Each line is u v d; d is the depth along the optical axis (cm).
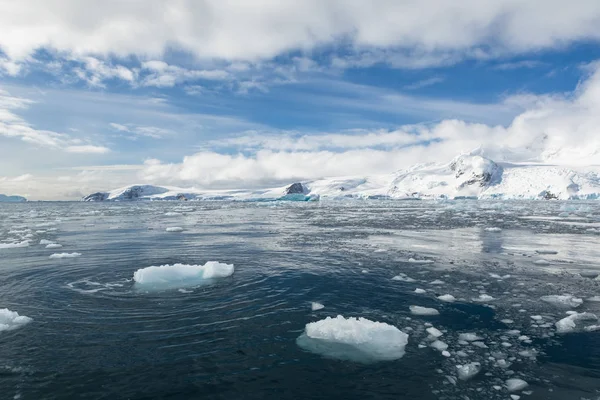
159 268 991
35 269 1114
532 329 655
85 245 1636
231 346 577
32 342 586
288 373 498
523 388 466
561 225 2667
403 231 2225
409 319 704
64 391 450
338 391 456
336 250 1474
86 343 583
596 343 594
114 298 820
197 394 446
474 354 559
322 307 761
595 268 1143
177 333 625
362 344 583
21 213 4869
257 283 948
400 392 455
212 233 2134
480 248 1534
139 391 452
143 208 6806
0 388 455
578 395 449
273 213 4656
